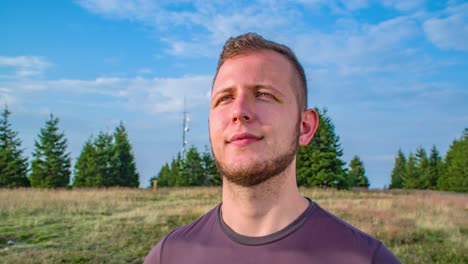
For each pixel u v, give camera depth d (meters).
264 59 1.39
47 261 8.06
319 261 1.31
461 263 8.28
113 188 33.84
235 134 1.32
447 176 47.97
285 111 1.37
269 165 1.32
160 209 16.14
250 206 1.38
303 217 1.41
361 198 25.27
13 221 12.54
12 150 38.69
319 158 35.62
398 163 64.00
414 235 10.95
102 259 8.38
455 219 13.92
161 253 1.56
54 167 37.50
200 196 24.77
